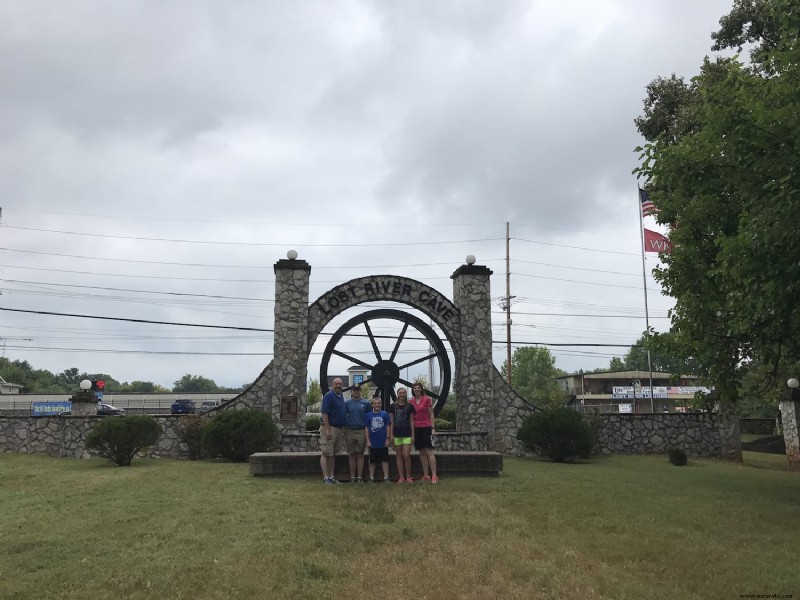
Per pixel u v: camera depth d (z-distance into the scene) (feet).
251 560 19.21
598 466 49.08
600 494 31.99
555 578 18.38
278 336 57.67
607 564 20.22
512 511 27.55
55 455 54.95
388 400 58.90
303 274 59.16
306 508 26.73
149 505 27.14
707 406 40.96
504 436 60.03
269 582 17.51
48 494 30.83
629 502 30.14
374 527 24.02
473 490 32.24
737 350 38.99
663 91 72.43
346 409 34.96
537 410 60.54
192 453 53.21
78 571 18.17
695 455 64.03
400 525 24.35
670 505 29.99
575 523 25.46
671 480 40.22
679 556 21.08
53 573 18.03
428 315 60.75
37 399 181.88
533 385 252.21
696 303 37.86
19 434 56.90
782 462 64.64
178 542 21.16
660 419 64.44
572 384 246.06
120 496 29.37
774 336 34.47
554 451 52.60
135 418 45.70
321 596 16.72
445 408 93.40
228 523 23.72
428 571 18.95
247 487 31.94
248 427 48.60
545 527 24.80
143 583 17.17
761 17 61.52
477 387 59.62
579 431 52.44
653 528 24.88
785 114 29.96
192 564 18.76
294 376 57.00
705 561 20.62
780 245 29.14
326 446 33.88
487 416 59.21
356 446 34.63
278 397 56.44
